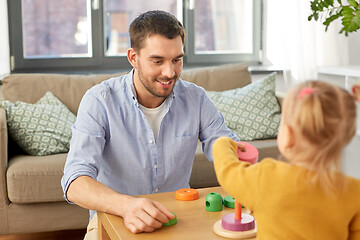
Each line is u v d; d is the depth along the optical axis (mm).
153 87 1546
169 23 1488
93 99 1628
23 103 2652
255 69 3764
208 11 4176
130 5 7512
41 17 4129
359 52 3967
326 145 906
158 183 1688
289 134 945
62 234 2598
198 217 1339
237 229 1220
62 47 4203
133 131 1662
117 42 7508
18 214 2328
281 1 3760
